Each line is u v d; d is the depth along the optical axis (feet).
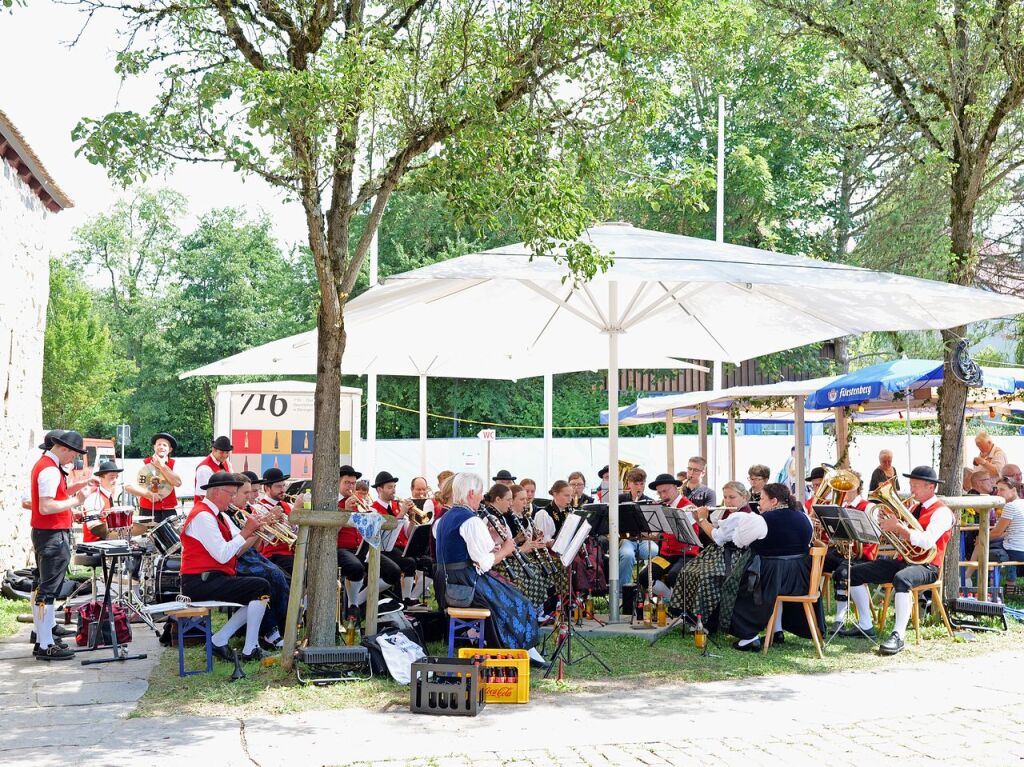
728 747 18.53
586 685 24.03
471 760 17.67
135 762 17.44
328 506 25.55
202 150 23.58
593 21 24.25
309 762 17.51
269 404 52.60
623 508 32.27
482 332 38.63
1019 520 37.22
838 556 32.91
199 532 26.00
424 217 120.06
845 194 105.91
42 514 27.20
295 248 181.68
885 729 19.92
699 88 102.83
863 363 106.11
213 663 26.23
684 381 119.03
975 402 46.91
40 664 26.53
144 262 212.02
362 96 22.63
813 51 40.22
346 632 28.40
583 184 25.59
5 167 45.16
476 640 25.52
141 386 169.99
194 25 26.17
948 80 35.35
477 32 25.09
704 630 28.81
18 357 47.80
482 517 26.78
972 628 31.71
